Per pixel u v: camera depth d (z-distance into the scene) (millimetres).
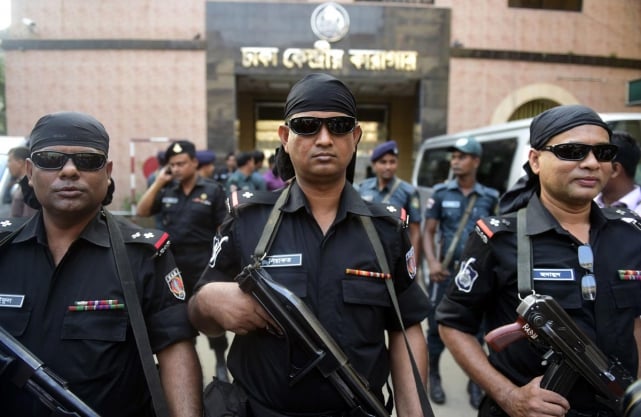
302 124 1399
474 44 10422
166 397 1409
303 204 1454
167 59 9969
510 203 1916
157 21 9930
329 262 1425
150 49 9938
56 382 1250
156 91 10000
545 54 10602
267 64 10023
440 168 6488
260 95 12445
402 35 10180
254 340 1413
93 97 9961
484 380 1626
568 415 1521
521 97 10617
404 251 1547
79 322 1339
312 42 10039
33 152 1371
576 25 10703
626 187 2598
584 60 10742
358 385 1328
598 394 1486
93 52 9906
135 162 10070
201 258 3525
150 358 1344
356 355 1393
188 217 3484
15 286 1374
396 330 1569
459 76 10391
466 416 3236
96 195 1410
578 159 1560
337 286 1408
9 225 1459
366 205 1540
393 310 1518
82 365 1317
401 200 3979
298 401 1345
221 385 1470
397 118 12820
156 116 10031
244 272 1329
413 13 10164
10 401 1321
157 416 1312
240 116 12453
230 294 1366
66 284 1376
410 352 1419
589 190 1570
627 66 10922
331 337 1334
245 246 1450
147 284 1455
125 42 9883
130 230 1525
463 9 10336
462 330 1768
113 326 1354
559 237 1617
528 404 1456
